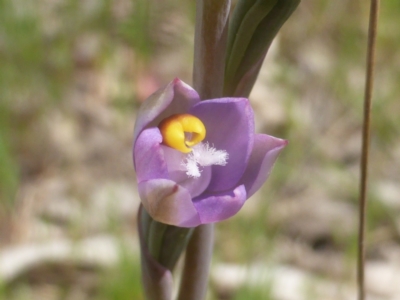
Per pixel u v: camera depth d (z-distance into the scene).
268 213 0.29
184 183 0.12
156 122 0.12
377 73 0.39
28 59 0.34
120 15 0.36
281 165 0.32
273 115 0.36
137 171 0.11
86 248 0.26
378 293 0.27
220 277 0.25
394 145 0.35
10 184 0.28
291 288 0.25
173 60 0.36
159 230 0.13
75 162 0.32
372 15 0.14
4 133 0.31
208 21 0.12
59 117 0.34
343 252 0.29
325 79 0.38
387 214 0.30
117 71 0.36
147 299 0.13
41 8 0.37
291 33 0.41
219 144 0.12
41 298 0.25
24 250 0.26
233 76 0.12
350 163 0.34
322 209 0.31
